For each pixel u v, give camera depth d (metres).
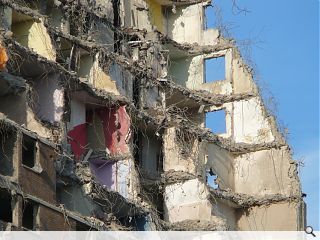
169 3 92.88
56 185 67.38
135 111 76.69
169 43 88.75
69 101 71.25
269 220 86.06
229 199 84.69
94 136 75.44
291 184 86.81
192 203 78.81
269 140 88.38
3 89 65.94
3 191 60.88
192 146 81.62
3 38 66.25
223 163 86.50
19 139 62.56
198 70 91.19
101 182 74.56
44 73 70.06
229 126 89.44
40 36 71.12
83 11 77.75
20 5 71.88
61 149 67.81
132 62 80.44
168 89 84.19
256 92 89.75
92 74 76.31
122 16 85.44
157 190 79.31
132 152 75.06
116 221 70.75
